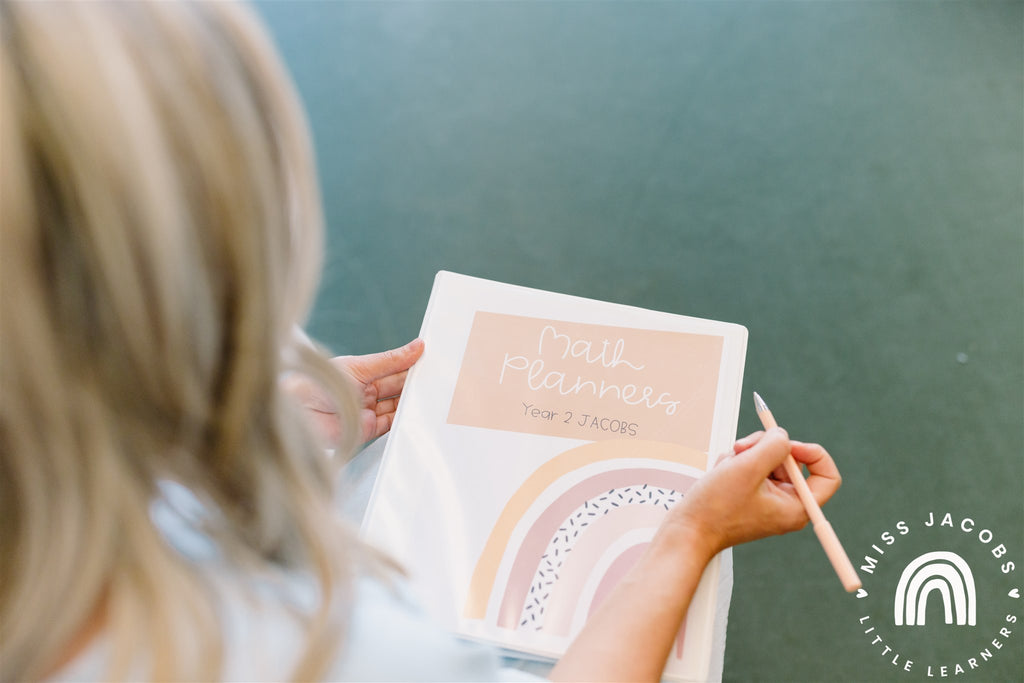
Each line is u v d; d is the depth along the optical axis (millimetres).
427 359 790
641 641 575
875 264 1552
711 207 1641
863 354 1473
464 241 1651
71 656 332
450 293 813
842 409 1431
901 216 1596
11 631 309
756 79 1787
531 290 811
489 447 751
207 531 369
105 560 316
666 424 750
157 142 278
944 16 1824
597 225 1644
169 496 387
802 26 1845
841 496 1369
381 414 910
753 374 1468
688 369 767
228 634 349
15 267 269
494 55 1885
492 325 799
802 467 1397
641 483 731
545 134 1767
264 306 332
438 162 1749
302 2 2008
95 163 267
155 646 321
